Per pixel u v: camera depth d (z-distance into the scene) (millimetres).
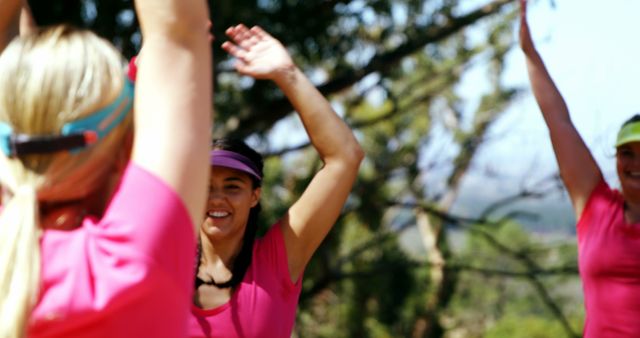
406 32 10625
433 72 14570
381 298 15930
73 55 1811
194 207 1832
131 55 8875
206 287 3428
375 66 10500
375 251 14758
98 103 1799
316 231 3535
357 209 12375
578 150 4172
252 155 3602
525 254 12672
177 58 1882
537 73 4250
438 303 18297
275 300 3455
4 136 1779
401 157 15195
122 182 1799
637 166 3951
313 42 9914
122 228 1740
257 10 9250
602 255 3967
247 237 3529
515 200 11914
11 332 1638
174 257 1760
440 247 20109
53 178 1788
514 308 22797
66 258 1741
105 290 1698
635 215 4012
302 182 10945
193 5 1887
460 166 14016
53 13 8430
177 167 1812
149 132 1835
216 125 11070
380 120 12422
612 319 3936
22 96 1772
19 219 1726
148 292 1715
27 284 1669
